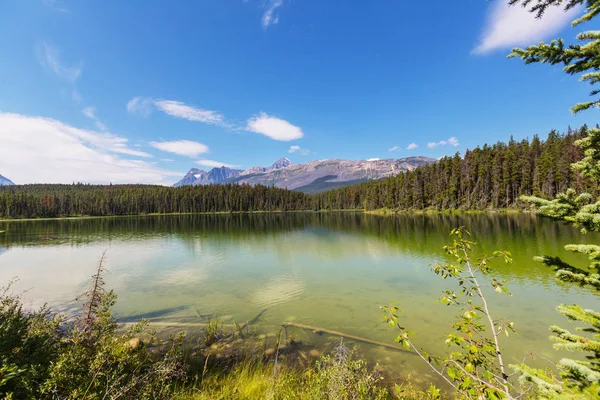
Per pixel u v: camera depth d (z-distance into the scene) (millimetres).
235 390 6555
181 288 17562
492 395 3275
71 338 6121
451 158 96625
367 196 133750
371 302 14477
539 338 10148
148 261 26422
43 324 6281
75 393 4051
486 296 14594
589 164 3365
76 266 24422
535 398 4129
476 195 82500
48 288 17688
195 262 25781
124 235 49312
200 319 12398
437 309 13273
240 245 36000
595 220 2918
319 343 9930
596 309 12766
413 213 91688
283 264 24406
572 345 3023
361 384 5520
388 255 26844
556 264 3508
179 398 5941
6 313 5234
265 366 8172
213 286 17953
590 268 3271
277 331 11008
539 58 3586
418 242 33406
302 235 45906
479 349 3770
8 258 28500
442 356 8898
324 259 26172
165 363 6492
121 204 136875
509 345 9664
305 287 17359
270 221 86688
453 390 6992
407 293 15789
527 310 12742
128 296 15969
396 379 7598
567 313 3275
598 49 3193
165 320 12273
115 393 4613
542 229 38406
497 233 35750
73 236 48375
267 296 15820
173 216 129500
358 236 41875
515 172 75625
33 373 4121
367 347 9633
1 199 107312
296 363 8414
